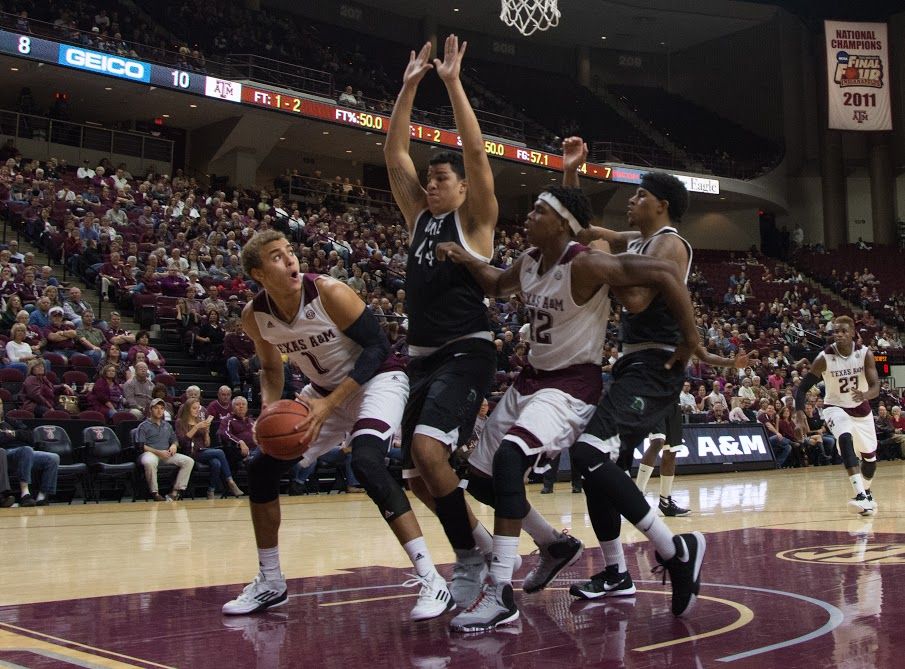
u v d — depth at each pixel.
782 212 31.06
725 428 13.90
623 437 3.26
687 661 2.36
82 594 3.58
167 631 2.83
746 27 31.45
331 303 3.15
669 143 30.23
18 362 9.78
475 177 3.33
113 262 13.23
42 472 8.52
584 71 31.69
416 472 3.45
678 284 3.08
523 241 23.30
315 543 5.41
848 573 3.87
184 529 6.33
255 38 24.27
